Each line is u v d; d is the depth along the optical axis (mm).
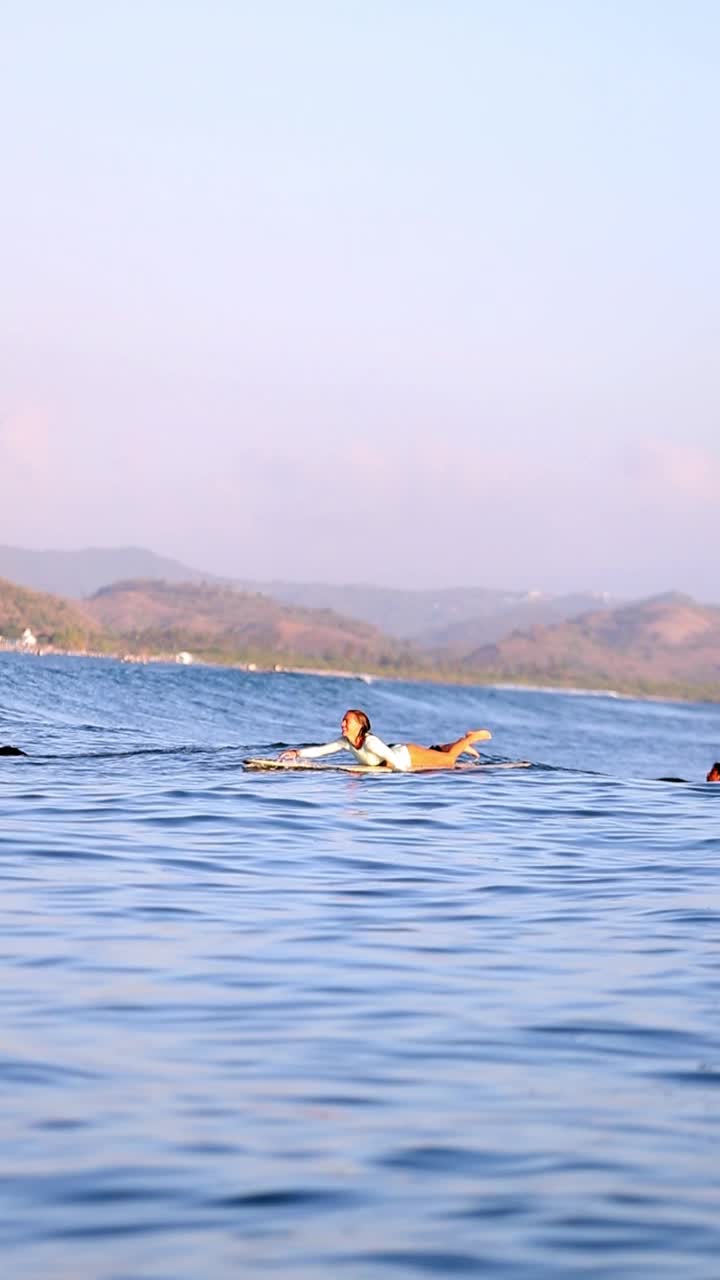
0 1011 8070
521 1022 8117
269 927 10984
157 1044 7480
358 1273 4625
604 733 96625
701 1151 5922
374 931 10953
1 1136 5945
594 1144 6000
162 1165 5641
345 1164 5699
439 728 73062
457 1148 5922
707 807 22031
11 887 12500
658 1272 4668
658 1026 8070
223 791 21266
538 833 18047
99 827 16859
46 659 172750
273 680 100312
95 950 9859
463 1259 4750
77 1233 4938
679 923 11609
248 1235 4941
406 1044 7590
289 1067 7113
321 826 17812
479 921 11570
